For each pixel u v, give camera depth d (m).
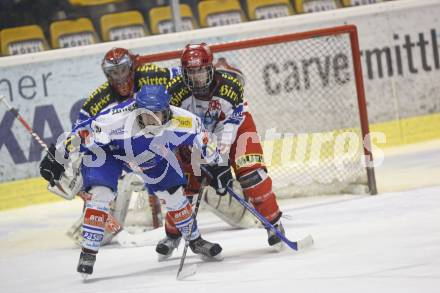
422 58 26.34
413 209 16.70
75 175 15.43
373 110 25.58
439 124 26.58
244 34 24.09
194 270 12.44
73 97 23.16
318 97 24.23
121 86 15.18
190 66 13.23
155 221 17.75
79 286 12.62
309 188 20.39
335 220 16.53
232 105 14.03
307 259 12.84
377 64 25.67
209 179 13.87
